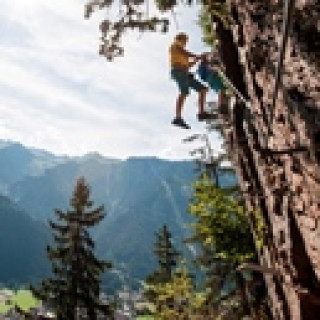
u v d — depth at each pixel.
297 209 5.62
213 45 9.74
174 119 8.08
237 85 7.17
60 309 27.55
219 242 13.12
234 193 13.22
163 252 41.88
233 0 6.12
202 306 16.59
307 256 5.96
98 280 28.86
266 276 8.46
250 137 6.86
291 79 4.57
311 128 4.32
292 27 4.29
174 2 7.46
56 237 29.06
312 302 5.99
